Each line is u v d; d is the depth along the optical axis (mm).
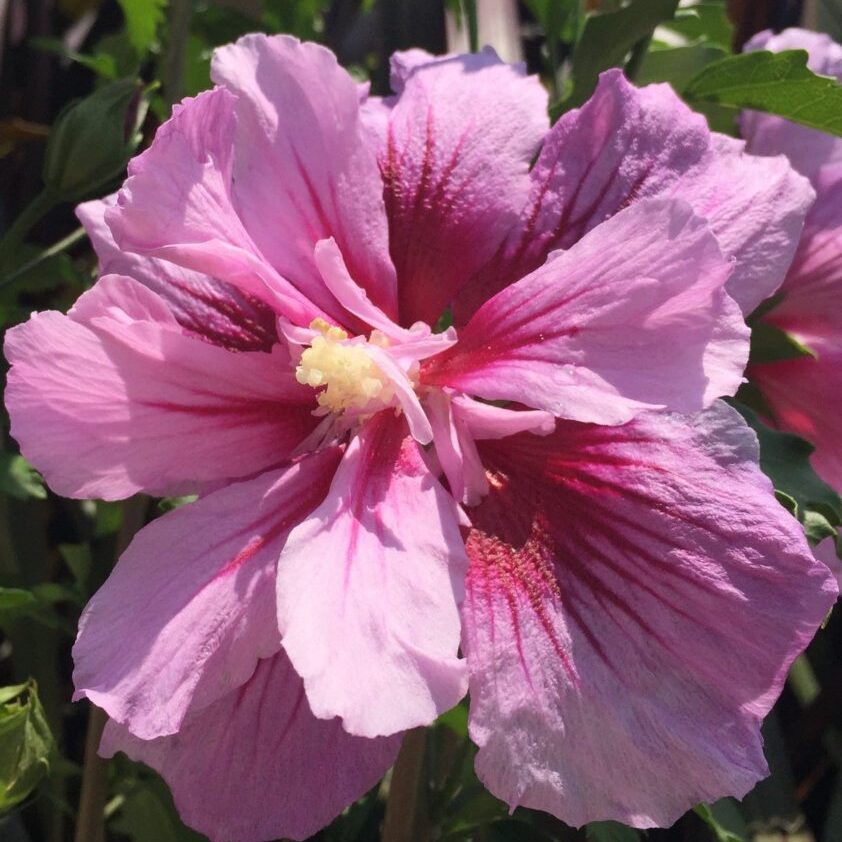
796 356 199
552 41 238
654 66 244
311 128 156
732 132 223
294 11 297
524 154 161
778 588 139
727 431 145
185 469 150
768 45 225
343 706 128
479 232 161
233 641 141
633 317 144
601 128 161
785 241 154
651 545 144
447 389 156
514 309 153
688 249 142
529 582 148
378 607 137
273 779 151
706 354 142
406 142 165
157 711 138
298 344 156
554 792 139
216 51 153
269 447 155
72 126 203
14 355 140
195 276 166
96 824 205
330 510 144
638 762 139
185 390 148
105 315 142
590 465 150
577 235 160
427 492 148
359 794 152
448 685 133
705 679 140
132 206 141
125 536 205
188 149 143
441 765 215
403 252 164
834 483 208
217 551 145
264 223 156
